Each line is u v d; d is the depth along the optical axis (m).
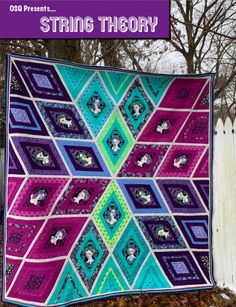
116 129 4.16
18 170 3.66
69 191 3.89
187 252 4.36
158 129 4.31
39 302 3.68
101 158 4.07
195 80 4.41
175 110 4.36
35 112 3.77
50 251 3.76
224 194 4.62
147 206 4.25
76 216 3.93
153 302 4.09
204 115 4.42
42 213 3.73
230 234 4.63
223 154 4.62
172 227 4.32
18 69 3.71
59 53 5.54
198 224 4.40
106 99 4.13
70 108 3.95
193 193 4.40
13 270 3.70
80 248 3.94
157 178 4.30
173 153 4.35
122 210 4.15
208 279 4.38
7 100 3.67
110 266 4.07
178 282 4.28
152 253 4.25
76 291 3.88
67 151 3.91
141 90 4.27
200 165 4.42
